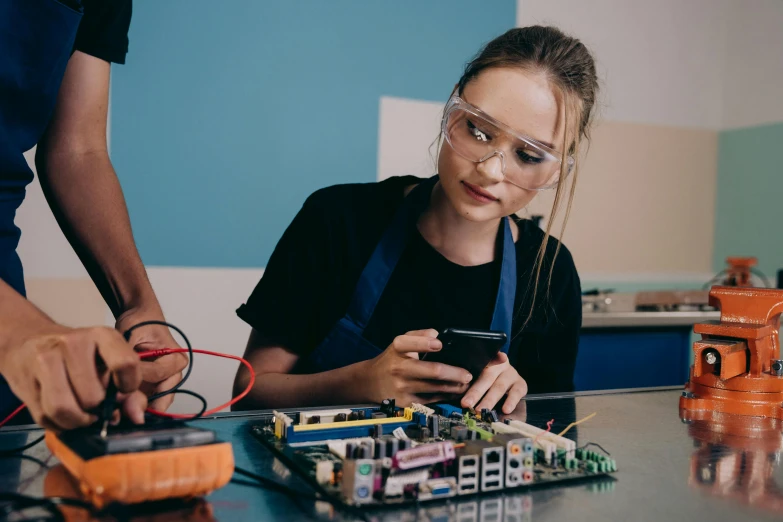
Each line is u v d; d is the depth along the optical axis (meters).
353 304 1.48
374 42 3.36
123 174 2.95
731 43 4.04
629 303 2.97
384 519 0.64
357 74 3.34
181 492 0.63
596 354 2.66
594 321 2.59
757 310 1.19
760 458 0.88
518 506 0.69
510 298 1.50
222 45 3.09
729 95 4.05
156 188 3.02
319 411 1.00
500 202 1.25
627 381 2.72
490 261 1.54
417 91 3.47
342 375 1.29
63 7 1.07
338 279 1.53
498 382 1.17
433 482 0.70
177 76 3.02
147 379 0.89
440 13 3.48
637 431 1.00
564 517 0.66
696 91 4.03
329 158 3.31
